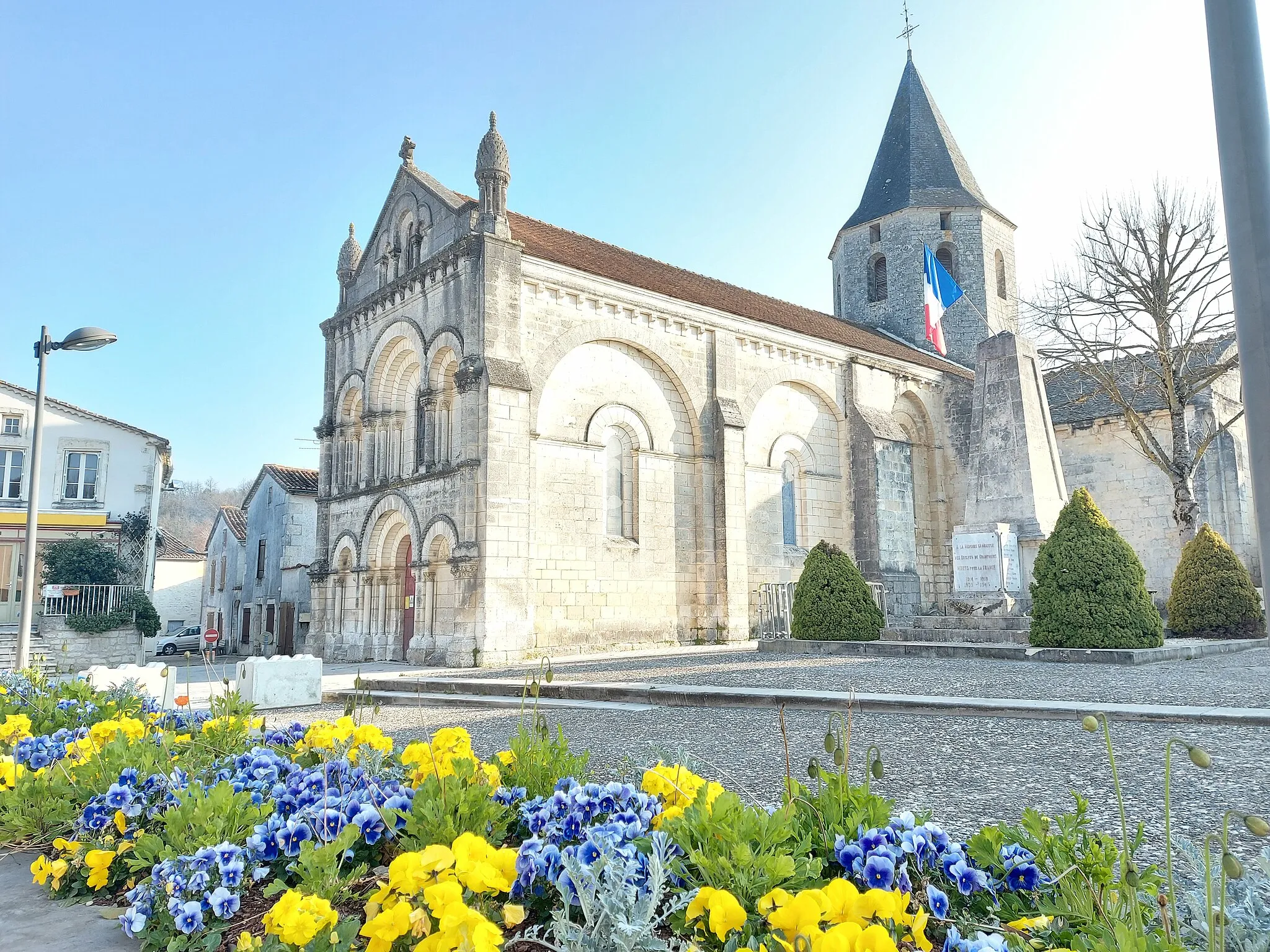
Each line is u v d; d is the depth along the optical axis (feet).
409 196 83.41
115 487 109.70
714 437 82.23
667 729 31.58
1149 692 33.17
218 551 150.82
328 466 90.68
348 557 86.63
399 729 34.78
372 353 84.64
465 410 67.10
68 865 15.43
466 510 65.77
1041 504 64.34
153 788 15.96
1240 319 13.55
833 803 11.67
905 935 9.12
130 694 28.50
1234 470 93.76
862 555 93.35
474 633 63.41
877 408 99.91
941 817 17.97
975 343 121.19
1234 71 14.14
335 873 11.73
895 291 124.77
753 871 9.85
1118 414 99.86
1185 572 65.87
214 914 12.14
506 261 69.62
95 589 98.58
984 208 124.16
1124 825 9.80
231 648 135.33
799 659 54.39
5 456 105.60
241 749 20.54
